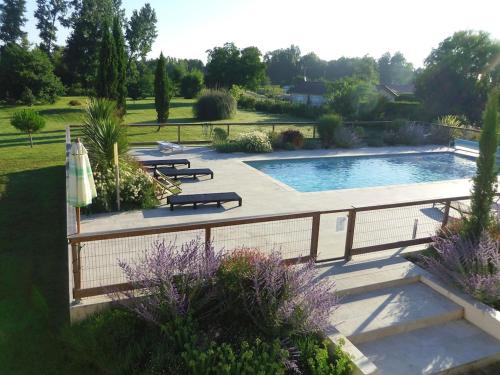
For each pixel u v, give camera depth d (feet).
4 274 21.20
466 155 61.05
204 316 15.84
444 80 99.66
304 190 42.29
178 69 193.36
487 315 17.90
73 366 14.53
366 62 275.18
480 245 19.85
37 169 45.06
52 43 223.51
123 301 16.20
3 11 215.31
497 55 96.22
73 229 21.11
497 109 21.93
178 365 13.50
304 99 191.11
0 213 30.63
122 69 69.97
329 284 19.25
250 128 83.35
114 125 35.73
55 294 19.29
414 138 68.85
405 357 16.12
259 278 16.16
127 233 16.85
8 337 15.94
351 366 14.02
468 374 15.79
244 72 204.95
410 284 20.98
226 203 33.22
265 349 14.15
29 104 126.21
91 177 24.34
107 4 199.62
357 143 65.46
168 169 41.57
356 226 28.17
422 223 29.25
